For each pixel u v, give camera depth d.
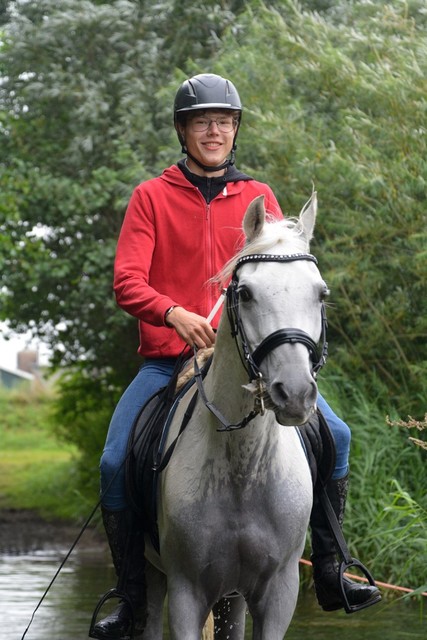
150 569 5.98
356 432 10.45
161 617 6.05
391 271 11.27
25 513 18.89
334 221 11.42
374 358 11.27
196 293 5.67
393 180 10.84
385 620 8.89
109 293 15.88
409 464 10.55
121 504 5.60
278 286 4.51
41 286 17.19
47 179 16.19
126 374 18.05
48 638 8.51
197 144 5.70
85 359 18.55
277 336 4.42
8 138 17.42
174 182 5.70
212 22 15.73
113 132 15.63
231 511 4.99
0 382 49.06
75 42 16.97
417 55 11.45
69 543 15.54
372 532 9.76
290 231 4.80
